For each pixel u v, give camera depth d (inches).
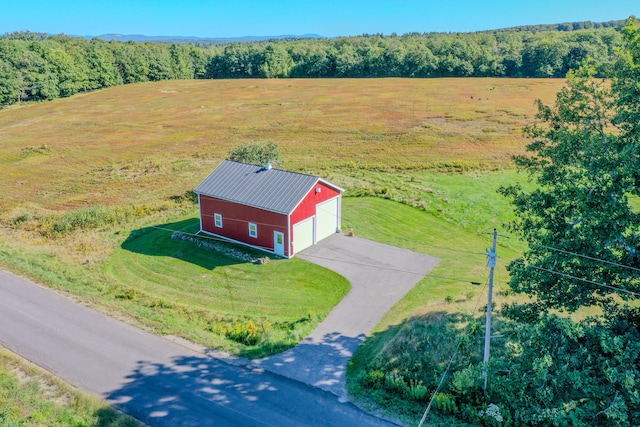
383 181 1859.0
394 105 3516.2
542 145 779.4
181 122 3368.6
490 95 3754.9
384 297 1033.5
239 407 688.4
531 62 5246.1
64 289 1080.8
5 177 2249.0
